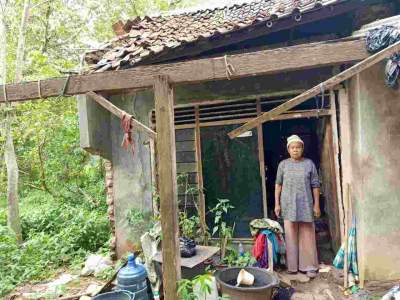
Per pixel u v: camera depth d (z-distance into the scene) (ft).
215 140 18.61
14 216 24.82
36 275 18.98
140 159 19.13
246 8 21.40
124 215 19.48
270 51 10.87
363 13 16.20
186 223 17.83
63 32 38.70
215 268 15.80
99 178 35.27
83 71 17.37
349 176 16.21
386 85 14.38
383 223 14.69
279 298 14.08
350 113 15.92
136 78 11.98
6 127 25.03
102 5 41.55
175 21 22.44
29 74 33.27
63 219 27.81
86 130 17.67
